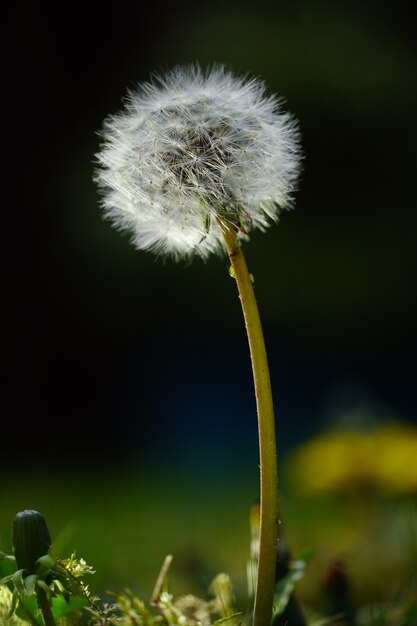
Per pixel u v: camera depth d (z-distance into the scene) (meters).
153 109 0.46
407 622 0.53
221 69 0.48
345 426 0.85
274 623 0.48
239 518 1.02
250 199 0.46
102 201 0.47
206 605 0.50
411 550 0.63
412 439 0.83
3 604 0.46
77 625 0.47
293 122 0.47
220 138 0.46
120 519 1.10
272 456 0.44
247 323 0.44
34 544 0.44
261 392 0.44
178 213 0.45
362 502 0.80
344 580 0.53
